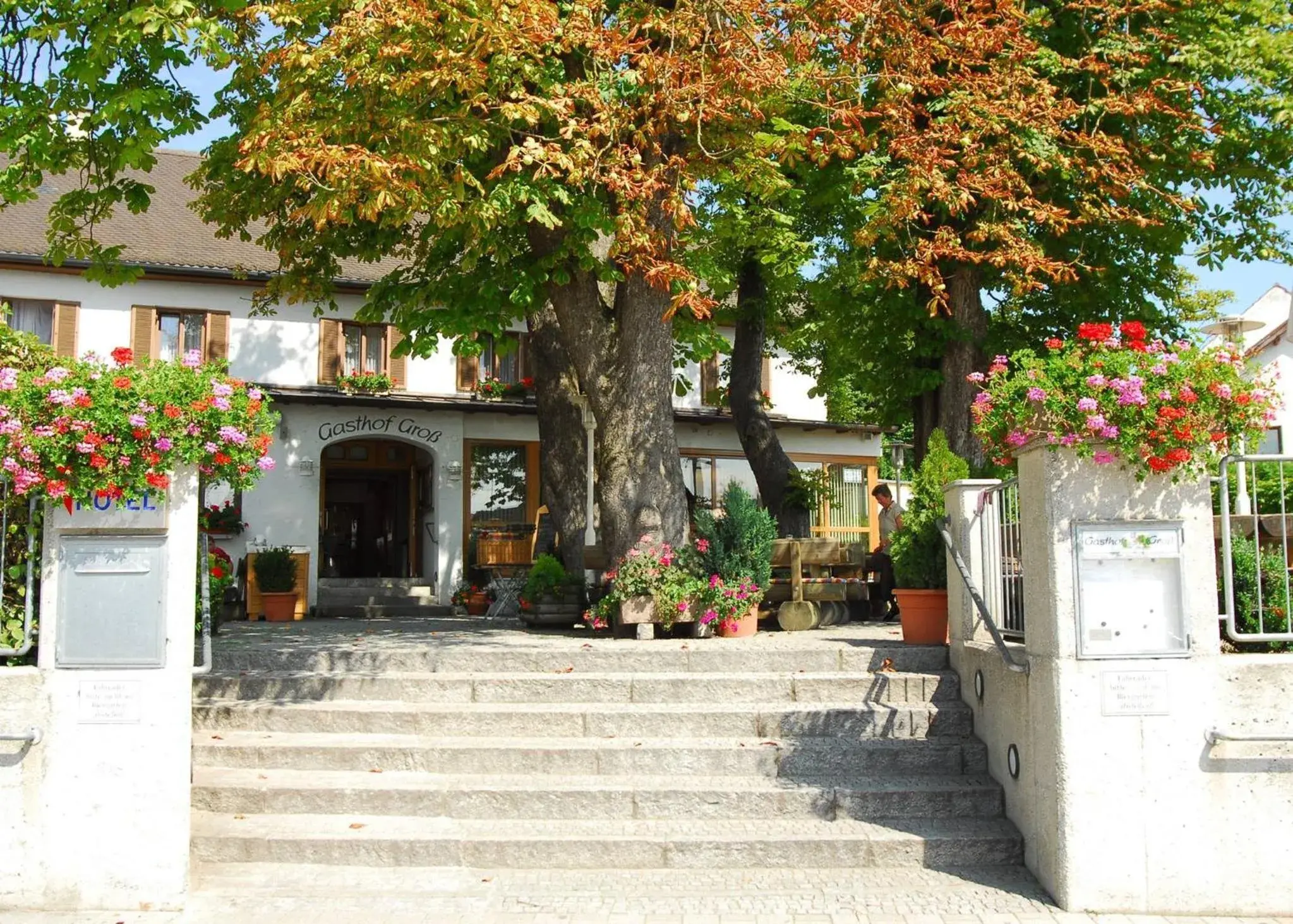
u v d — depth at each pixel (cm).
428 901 646
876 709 838
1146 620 647
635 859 705
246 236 1336
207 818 748
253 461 680
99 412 628
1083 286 1633
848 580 1433
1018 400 662
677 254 1271
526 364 2488
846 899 650
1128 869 634
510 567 2378
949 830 723
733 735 833
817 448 2764
